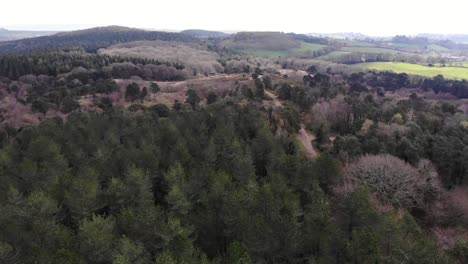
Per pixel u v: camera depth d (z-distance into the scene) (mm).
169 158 65375
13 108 125750
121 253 36469
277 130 101062
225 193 51000
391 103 136000
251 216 45562
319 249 43031
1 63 176250
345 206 48344
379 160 73938
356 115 117500
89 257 37031
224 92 154250
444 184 80312
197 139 76062
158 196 60438
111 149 67875
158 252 40125
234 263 36750
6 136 92688
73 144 69750
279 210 48469
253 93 138500
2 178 56312
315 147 101062
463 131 99000
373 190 69750
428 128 104625
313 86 159500
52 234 39000
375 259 37844
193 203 54062
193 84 176875
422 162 77500
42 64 186125
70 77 174250
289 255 42594
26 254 36500
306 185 61781
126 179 53938
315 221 45281
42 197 45000
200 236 47406
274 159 67500
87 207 47844
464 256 45875
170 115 101938
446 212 67375
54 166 60469
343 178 69938
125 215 42344
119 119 90562
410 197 70812
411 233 45750
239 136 82500
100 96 147875
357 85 182625
